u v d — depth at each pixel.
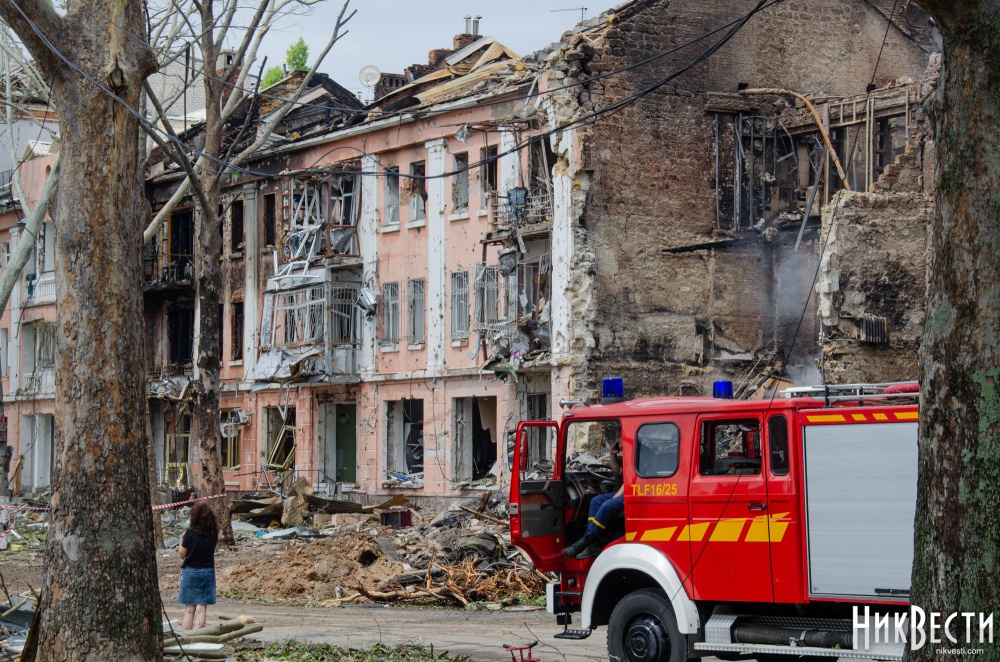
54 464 11.80
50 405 54.03
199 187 28.92
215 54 29.64
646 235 33.97
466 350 37.84
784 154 35.31
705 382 34.03
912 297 29.72
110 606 11.52
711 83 35.00
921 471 8.36
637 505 12.33
